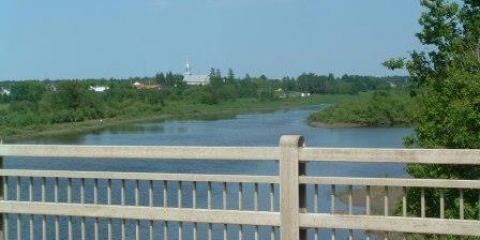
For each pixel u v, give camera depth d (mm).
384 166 39094
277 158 6789
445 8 22469
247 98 169500
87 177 7344
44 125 88375
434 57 22719
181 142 62500
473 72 20875
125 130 83625
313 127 83938
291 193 6754
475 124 17172
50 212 7527
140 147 7086
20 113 93312
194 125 91500
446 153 6301
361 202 22594
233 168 38250
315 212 6824
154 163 40625
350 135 70562
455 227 6363
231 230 18797
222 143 60312
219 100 156125
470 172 14297
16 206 7637
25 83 118688
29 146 7438
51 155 7371
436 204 13156
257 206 6965
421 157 6367
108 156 7184
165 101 136625
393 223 6523
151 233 7246
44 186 7609
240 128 82812
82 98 103375
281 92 189500
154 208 7164
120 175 7230
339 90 199250
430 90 19625
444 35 22469
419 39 22969
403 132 73312
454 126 17406
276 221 6812
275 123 93500
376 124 85750
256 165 39688
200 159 7133
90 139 69938
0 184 7758
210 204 7078
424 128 18281
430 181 6395
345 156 6574
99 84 157500
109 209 7312
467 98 17812
